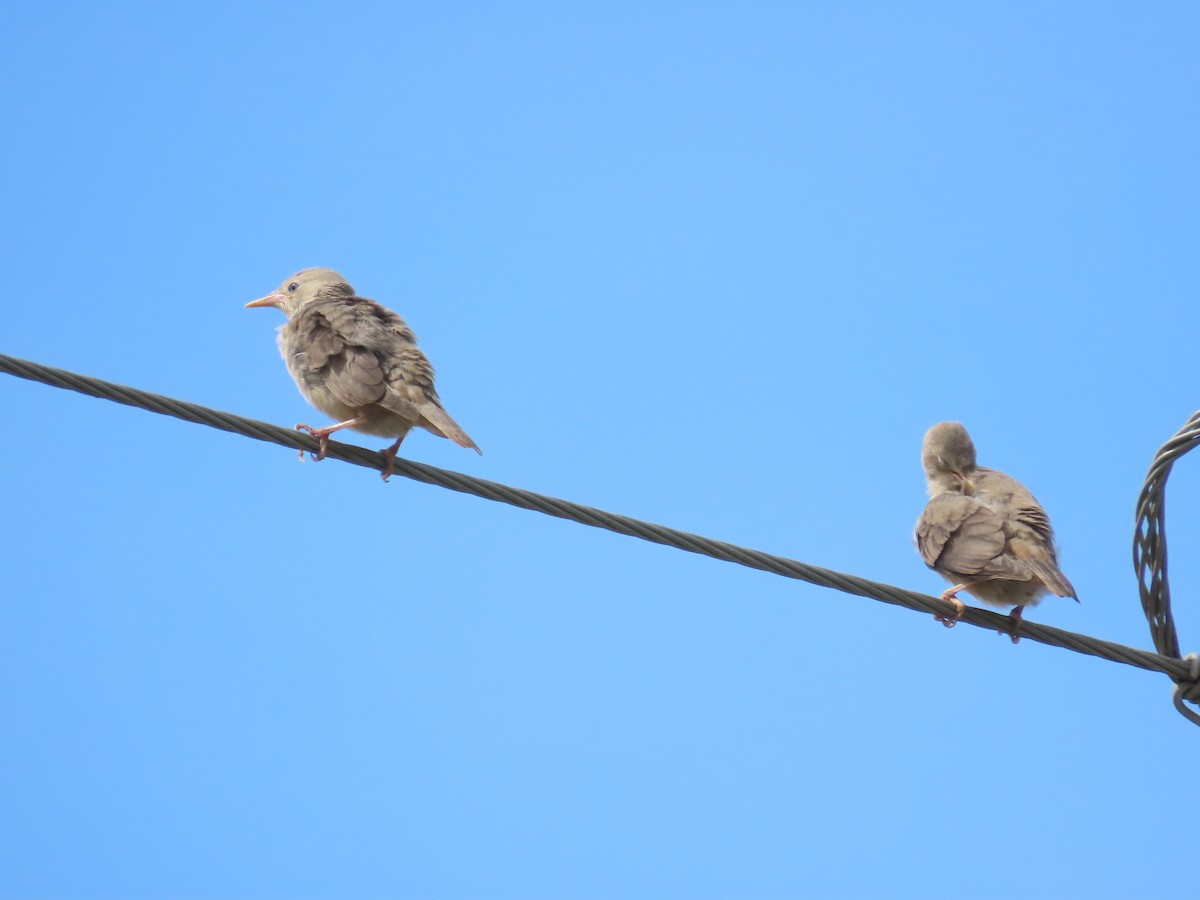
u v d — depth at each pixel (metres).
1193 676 13.66
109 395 11.45
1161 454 13.36
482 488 12.48
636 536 12.44
